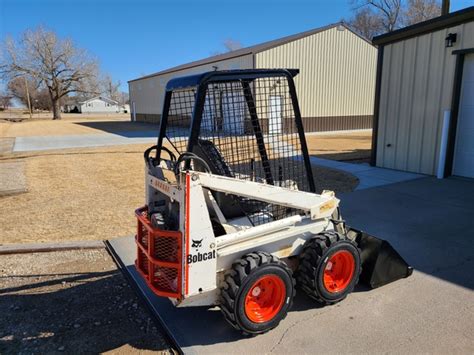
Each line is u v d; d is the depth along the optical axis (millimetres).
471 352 2602
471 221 5320
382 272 3469
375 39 9164
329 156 11695
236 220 3090
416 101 8570
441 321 2961
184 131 3096
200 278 2574
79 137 19906
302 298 3328
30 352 2709
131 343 2809
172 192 2613
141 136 20203
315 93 21453
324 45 21188
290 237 3039
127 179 8492
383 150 9508
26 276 3871
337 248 3076
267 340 2777
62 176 8891
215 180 2674
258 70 2846
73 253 4430
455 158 8141
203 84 2648
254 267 2672
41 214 5863
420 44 8336
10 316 3162
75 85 48406
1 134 22328
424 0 36688
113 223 5402
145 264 3064
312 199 3070
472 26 7344
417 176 8383
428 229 5016
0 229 5180
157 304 3283
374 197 6629
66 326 3023
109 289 3602
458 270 3832
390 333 2824
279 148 3336
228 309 2674
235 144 3117
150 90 34594
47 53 45688
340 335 2811
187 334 2863
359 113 23578
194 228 2492
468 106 7746
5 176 8914
